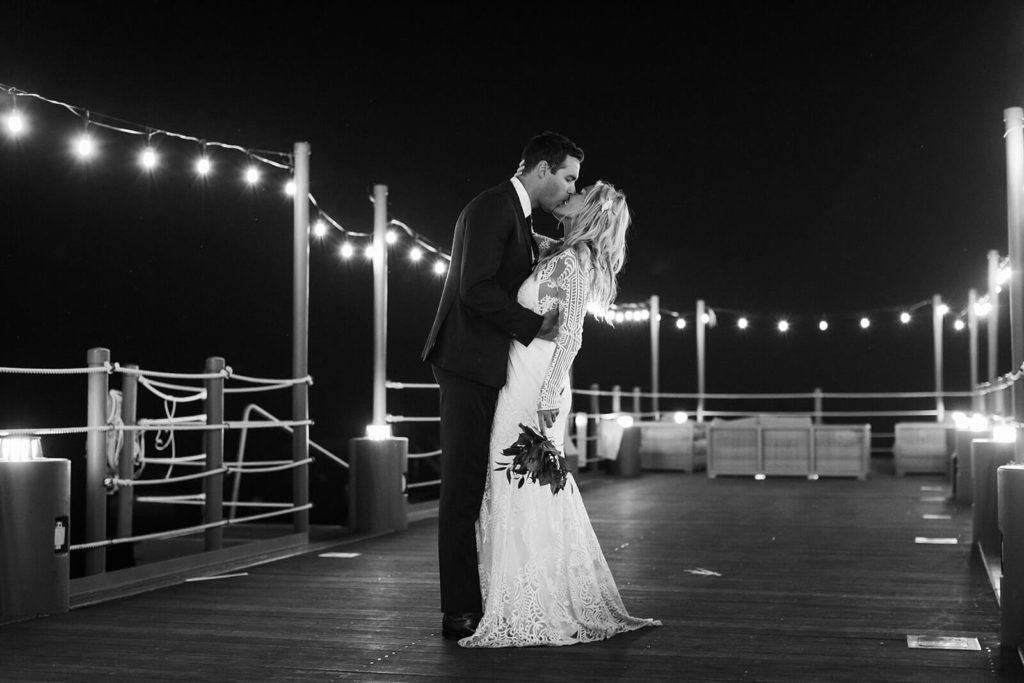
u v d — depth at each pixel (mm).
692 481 11734
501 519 3383
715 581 4637
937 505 8578
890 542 6074
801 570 4965
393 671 3002
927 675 2938
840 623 3670
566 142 3527
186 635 3520
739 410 18062
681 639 3406
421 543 6199
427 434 13094
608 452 12539
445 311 3480
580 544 3467
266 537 6914
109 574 4523
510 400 3418
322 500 11500
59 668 3055
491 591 3346
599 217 3533
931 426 12688
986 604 4047
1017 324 4230
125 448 5293
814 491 10188
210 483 5535
